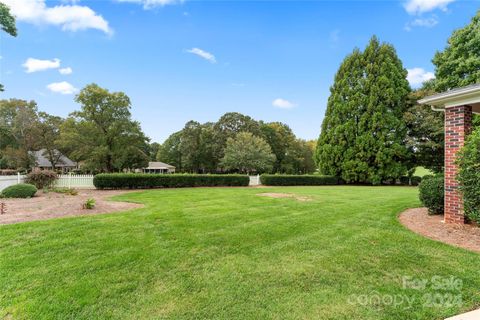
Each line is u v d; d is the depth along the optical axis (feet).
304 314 6.97
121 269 9.82
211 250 11.92
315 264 10.27
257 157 93.40
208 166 116.26
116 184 43.88
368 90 60.34
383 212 19.86
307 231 14.96
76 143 73.10
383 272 9.50
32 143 83.82
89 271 9.62
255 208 22.50
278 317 6.85
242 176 56.39
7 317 6.88
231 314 7.00
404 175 61.26
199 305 7.43
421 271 9.53
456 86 42.68
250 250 11.93
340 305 7.39
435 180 18.75
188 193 36.52
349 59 63.46
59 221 16.70
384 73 58.95
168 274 9.43
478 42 38.86
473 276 9.05
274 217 18.69
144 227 15.72
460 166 14.96
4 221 16.69
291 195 33.86
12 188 29.25
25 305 7.39
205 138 115.55
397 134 58.90
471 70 40.14
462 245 12.18
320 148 67.31
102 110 77.05
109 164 77.71
